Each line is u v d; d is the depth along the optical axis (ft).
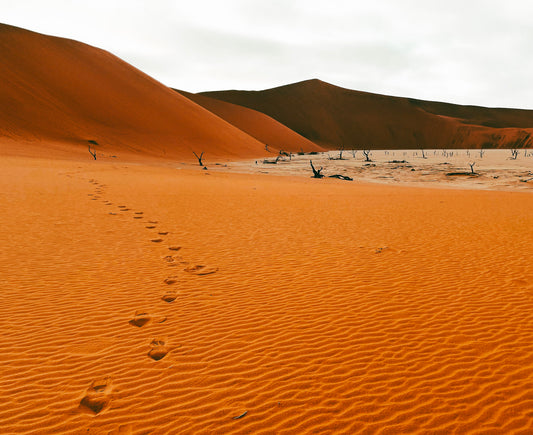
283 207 45.75
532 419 9.52
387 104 635.66
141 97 247.09
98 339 13.51
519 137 498.28
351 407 10.01
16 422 9.27
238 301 17.17
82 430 9.07
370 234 31.35
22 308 15.94
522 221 37.68
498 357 12.39
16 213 34.24
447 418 9.59
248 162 193.88
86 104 208.74
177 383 11.00
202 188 64.18
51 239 26.91
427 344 13.32
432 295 17.90
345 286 19.13
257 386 10.90
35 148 148.25
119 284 19.06
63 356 12.35
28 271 20.47
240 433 9.04
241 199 51.88
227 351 12.81
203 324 14.84
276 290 18.57
